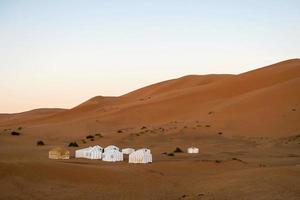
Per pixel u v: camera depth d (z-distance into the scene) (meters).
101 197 28.95
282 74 132.75
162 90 190.12
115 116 132.38
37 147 80.69
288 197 26.91
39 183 31.42
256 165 47.22
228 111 107.06
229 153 69.50
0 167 32.59
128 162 52.84
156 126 108.81
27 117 197.25
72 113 176.00
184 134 94.62
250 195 28.36
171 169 43.12
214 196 29.11
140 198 29.09
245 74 145.62
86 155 61.34
